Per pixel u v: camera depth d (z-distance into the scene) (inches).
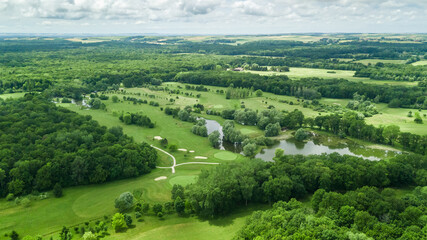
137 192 4411.9
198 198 3873.0
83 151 5019.7
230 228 3612.2
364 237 2699.3
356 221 3065.9
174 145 6309.1
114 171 4849.9
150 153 5565.9
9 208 3949.3
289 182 4136.3
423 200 3499.0
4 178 4308.6
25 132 5590.6
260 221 3302.2
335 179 4399.6
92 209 4023.1
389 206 3265.3
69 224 3678.6
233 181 4092.0
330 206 3398.1
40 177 4399.6
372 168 4463.6
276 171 4441.4
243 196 4087.1
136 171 5036.9
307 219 3097.9
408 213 3110.2
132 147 5462.6
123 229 3555.6
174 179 4950.8
